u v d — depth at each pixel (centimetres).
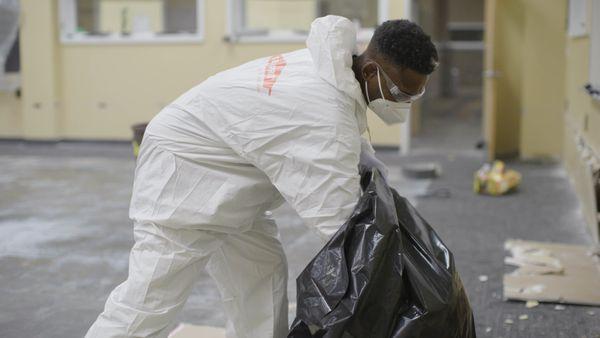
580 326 416
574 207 736
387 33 250
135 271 270
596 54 650
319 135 247
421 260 261
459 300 262
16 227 680
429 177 916
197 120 269
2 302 471
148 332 268
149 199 272
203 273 529
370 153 283
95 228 676
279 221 698
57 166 1049
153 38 1207
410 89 255
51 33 1230
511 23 1043
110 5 1245
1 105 1277
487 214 711
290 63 265
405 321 247
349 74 251
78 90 1252
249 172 270
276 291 319
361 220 249
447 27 2231
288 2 1175
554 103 1017
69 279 521
